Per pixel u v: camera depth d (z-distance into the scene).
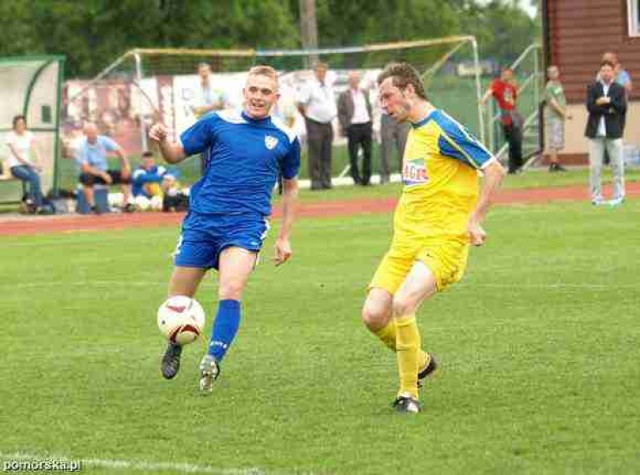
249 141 18.45
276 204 51.16
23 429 15.95
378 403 16.88
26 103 54.38
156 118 57.00
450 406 16.53
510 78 62.97
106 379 18.94
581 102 65.81
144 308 25.81
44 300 27.27
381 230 39.84
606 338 20.72
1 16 95.06
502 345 20.48
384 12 112.38
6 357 20.84
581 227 37.69
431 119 16.56
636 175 58.47
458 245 16.61
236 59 74.44
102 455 14.62
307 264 31.94
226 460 14.26
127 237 41.00
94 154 51.56
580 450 14.22
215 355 17.86
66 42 95.06
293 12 112.50
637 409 16.00
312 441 14.98
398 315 16.30
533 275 28.17
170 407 16.98
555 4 66.19
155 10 93.94
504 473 13.45
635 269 28.52
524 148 68.56
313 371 19.05
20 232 44.41
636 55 64.94
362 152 62.22
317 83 56.81
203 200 18.53
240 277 18.23
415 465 13.84
